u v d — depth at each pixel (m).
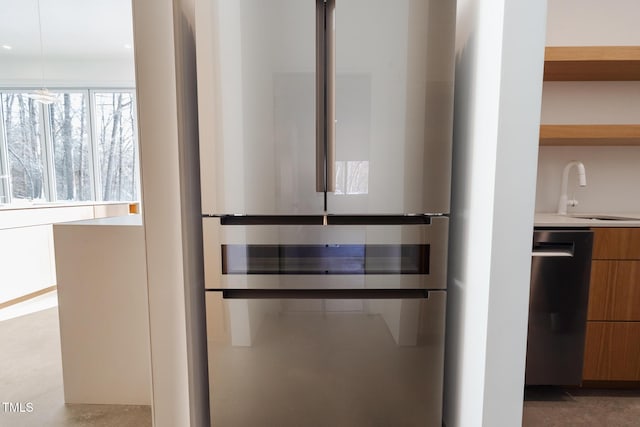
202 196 1.18
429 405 1.26
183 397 1.16
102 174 5.41
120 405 1.58
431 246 1.21
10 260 2.89
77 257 1.53
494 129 0.91
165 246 1.12
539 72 0.88
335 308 1.23
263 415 1.27
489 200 0.94
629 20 1.95
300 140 1.17
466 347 1.10
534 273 1.54
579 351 1.58
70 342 1.57
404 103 1.16
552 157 2.04
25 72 5.17
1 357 2.03
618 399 1.63
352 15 1.13
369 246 1.20
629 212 2.05
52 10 3.65
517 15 0.87
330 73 1.14
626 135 1.72
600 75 1.89
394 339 1.24
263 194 1.18
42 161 5.32
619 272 1.55
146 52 1.07
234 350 1.24
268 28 1.13
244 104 1.15
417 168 1.17
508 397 0.96
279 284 1.22
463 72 1.15
